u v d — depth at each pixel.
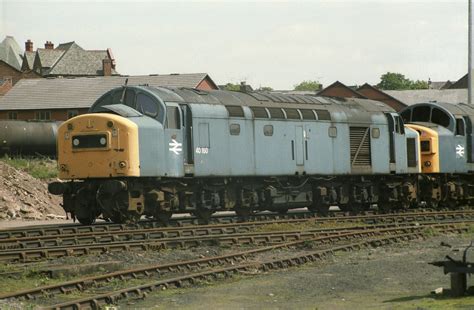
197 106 36.56
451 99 136.38
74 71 174.88
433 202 48.72
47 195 50.00
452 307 17.09
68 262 24.20
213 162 37.06
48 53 185.12
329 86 134.62
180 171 35.50
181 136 35.69
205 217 37.75
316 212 44.44
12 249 26.17
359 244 29.06
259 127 39.41
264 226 35.00
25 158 69.19
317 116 42.50
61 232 31.27
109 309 17.66
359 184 45.31
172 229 31.48
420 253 27.58
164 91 36.03
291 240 30.86
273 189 40.44
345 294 19.86
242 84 95.62
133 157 33.50
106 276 21.06
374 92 136.12
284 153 40.62
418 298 18.66
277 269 24.16
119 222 34.41
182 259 25.88
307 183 42.78
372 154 45.38
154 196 34.75
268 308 18.14
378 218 39.31
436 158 48.22
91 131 34.03
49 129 70.81
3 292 19.84
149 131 34.19
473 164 50.38
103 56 179.12
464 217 42.12
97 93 115.56
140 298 19.23
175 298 19.38
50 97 116.81
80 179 34.84
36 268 22.61
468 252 26.95
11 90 120.12
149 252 26.70
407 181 47.72
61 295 19.36
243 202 39.28
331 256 26.86
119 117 33.84
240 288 20.77
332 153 43.16
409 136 47.50
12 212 43.62
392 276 22.45
